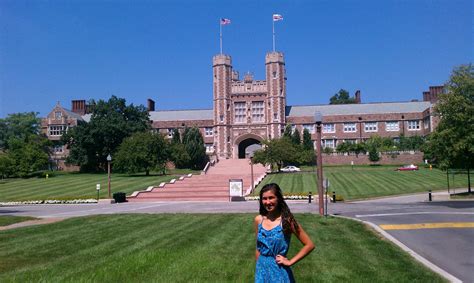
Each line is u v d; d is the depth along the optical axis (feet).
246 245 46.29
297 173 197.36
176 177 200.75
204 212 87.71
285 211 19.20
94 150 259.60
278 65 272.51
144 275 32.30
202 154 258.98
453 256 40.27
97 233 58.23
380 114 287.07
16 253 44.60
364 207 89.56
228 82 275.80
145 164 214.69
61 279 31.86
